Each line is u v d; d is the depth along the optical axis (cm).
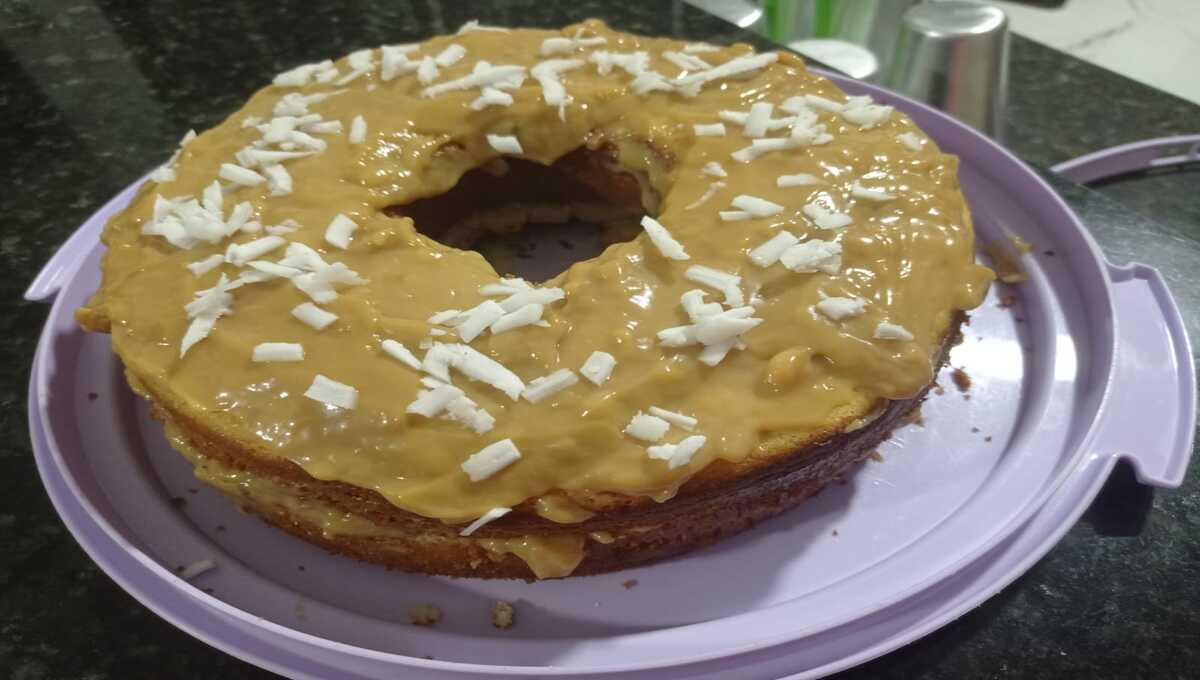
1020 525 22
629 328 23
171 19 53
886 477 26
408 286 24
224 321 24
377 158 29
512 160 33
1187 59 57
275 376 22
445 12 53
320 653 21
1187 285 31
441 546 23
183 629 22
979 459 26
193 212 27
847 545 24
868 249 24
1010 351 29
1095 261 29
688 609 23
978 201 33
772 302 23
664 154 30
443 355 22
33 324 32
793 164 27
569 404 21
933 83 45
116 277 26
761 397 22
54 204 38
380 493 21
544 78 31
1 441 28
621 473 20
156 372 23
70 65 49
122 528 24
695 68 32
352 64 34
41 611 24
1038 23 61
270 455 22
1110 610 23
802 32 58
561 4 52
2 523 26
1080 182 43
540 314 23
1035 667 22
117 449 27
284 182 28
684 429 21
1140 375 27
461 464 21
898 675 22
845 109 30
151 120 44
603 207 35
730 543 25
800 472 23
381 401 21
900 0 55
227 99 46
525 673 19
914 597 22
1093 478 24
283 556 25
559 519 21
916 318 23
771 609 22
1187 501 25
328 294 24
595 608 23
